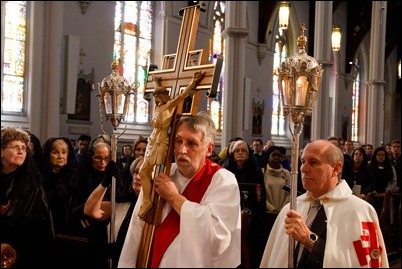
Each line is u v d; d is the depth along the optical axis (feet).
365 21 93.09
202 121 8.00
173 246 7.70
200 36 63.21
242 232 14.35
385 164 29.04
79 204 13.43
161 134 7.98
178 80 8.50
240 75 41.52
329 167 9.02
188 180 8.20
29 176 10.48
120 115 11.28
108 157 13.73
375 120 66.33
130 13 55.42
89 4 49.08
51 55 40.81
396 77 116.78
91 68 49.70
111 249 10.69
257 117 74.38
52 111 40.75
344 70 94.02
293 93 8.51
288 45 82.69
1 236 10.10
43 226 10.59
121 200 12.37
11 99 41.91
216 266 7.62
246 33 41.55
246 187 17.78
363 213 8.82
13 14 42.14
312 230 8.91
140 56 56.75
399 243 28.43
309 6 84.84
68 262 11.89
